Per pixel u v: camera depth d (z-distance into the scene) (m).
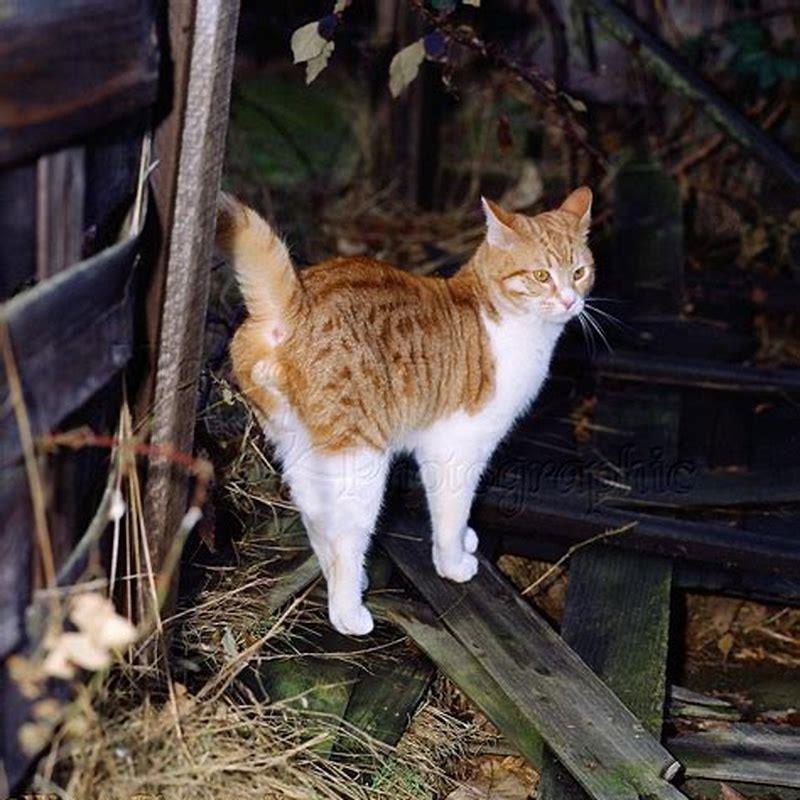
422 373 1.69
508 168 2.82
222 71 1.38
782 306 2.48
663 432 2.13
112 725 1.40
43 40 1.19
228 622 1.67
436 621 1.72
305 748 1.52
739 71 2.79
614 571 1.84
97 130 1.31
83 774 1.36
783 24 2.88
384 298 1.67
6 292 1.22
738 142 2.53
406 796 1.54
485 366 1.74
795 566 1.83
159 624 1.44
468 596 1.75
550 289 1.75
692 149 2.82
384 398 1.66
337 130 2.88
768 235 2.68
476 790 1.59
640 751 1.56
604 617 1.77
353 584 1.68
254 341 1.63
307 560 1.78
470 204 2.79
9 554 1.24
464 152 2.86
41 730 1.27
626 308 2.43
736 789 1.61
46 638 1.27
